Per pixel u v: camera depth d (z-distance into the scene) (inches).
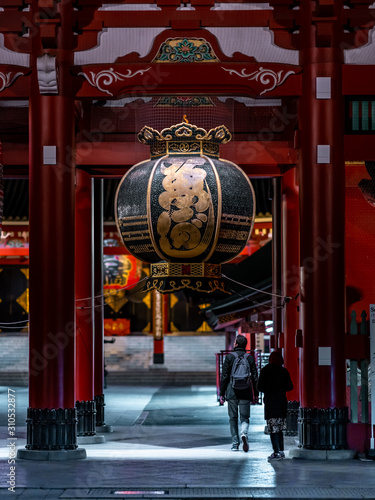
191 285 624.7
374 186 709.9
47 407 669.3
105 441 861.8
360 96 698.8
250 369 753.0
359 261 704.4
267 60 689.6
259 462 652.7
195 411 1294.3
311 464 637.9
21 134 809.5
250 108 821.9
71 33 685.9
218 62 683.4
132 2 688.4
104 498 504.7
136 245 626.2
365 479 568.7
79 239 831.1
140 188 617.0
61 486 539.8
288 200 845.8
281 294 885.8
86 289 832.3
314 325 681.6
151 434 939.3
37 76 677.3
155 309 2381.9
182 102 717.9
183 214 603.5
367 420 680.4
